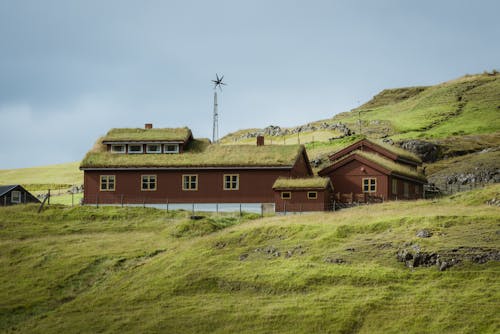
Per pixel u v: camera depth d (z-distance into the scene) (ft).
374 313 159.43
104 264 212.64
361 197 263.70
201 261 201.67
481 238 186.19
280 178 268.62
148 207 274.16
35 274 209.15
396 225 206.59
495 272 168.96
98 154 289.94
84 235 244.63
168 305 177.78
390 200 263.70
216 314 168.76
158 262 207.62
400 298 163.84
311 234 210.38
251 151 282.56
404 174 275.59
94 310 181.68
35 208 274.57
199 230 236.63
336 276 177.68
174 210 270.26
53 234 246.88
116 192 281.33
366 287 171.63
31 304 189.47
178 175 278.46
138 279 197.98
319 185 251.39
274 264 192.24
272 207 268.62
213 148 289.94
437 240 188.34
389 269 178.60
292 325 159.63
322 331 156.15
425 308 157.89
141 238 237.25
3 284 204.23
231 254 205.36
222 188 274.16
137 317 173.37
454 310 155.12
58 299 192.85
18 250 229.25
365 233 206.08
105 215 263.08
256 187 271.69
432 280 171.01
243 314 166.71
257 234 217.15
